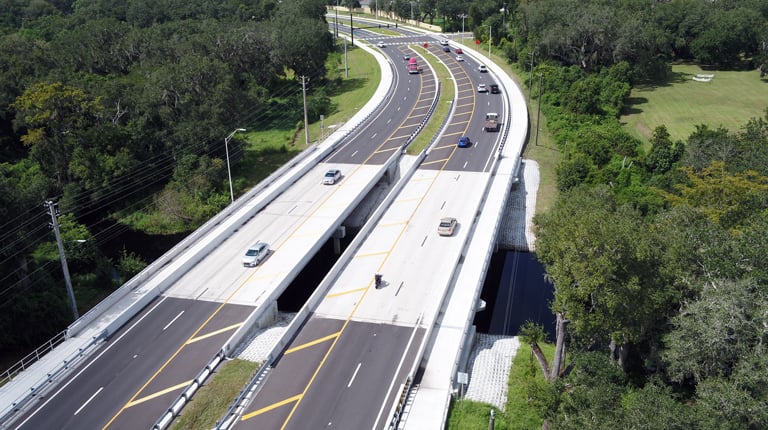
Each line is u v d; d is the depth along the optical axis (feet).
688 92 407.44
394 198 246.88
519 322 191.11
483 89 394.32
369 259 199.00
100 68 389.60
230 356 156.25
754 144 247.09
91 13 524.52
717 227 159.53
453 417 136.67
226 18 504.02
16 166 261.24
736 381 116.67
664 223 170.09
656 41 432.25
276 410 134.72
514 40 482.69
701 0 515.50
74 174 259.39
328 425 129.70
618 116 361.10
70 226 222.48
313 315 170.19
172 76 304.30
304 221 226.79
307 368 148.56
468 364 159.63
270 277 189.37
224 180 286.66
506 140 312.09
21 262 195.11
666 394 122.11
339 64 495.00
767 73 434.71
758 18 463.83
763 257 138.82
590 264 129.70
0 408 136.77
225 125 303.48
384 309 171.83
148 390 142.41
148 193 280.31
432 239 210.79
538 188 275.80
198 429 130.93
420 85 422.00
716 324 123.13
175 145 287.69
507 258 229.04
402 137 320.29
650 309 135.23
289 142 336.29
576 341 157.69
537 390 129.29
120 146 277.85
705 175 215.51
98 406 137.49
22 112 271.90
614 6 473.67
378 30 650.43
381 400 137.18
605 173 257.14
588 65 427.33
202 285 187.01
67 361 151.64
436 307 165.37
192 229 263.70
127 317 170.30
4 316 176.24
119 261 232.12
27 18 523.29
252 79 388.16
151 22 520.83
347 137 324.60
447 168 277.23
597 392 117.50
